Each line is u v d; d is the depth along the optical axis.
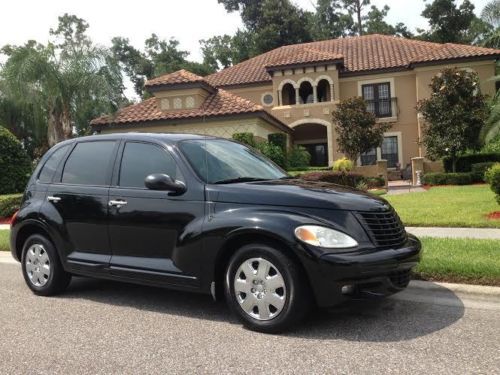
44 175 6.90
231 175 5.77
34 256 6.79
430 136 23.33
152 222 5.65
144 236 5.73
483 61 28.66
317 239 4.70
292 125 29.62
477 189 17.56
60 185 6.61
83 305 6.19
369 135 24.36
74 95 22.03
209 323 5.32
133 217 5.80
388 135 30.77
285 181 5.74
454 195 15.54
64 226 6.39
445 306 5.60
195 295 6.49
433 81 23.36
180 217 5.46
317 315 5.41
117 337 4.97
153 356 4.45
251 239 5.06
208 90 23.92
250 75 32.84
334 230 4.76
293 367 4.10
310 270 4.66
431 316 5.29
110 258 6.02
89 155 6.55
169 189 5.50
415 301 5.80
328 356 4.30
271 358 4.30
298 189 5.21
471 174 21.66
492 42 29.08
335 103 29.09
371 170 24.47
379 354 4.31
